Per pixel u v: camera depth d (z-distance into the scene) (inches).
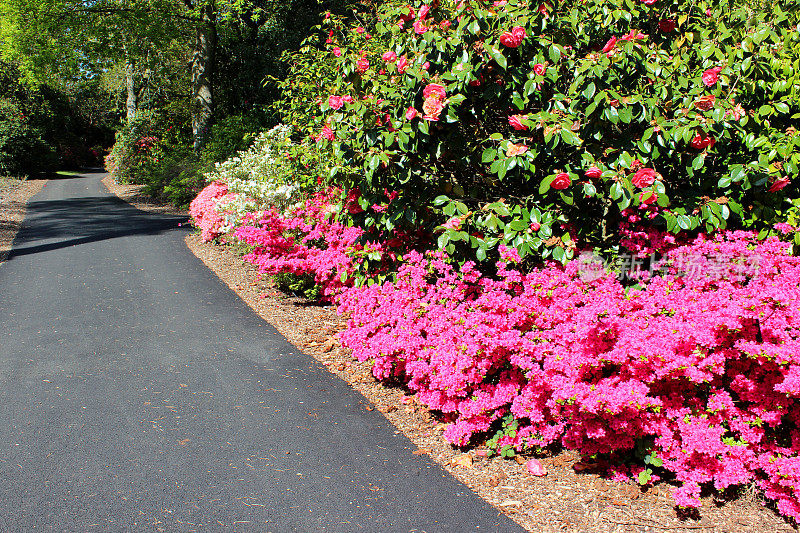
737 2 166.6
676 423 112.4
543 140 137.7
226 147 616.4
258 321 222.5
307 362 181.5
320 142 176.7
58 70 701.9
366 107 150.2
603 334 116.2
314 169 292.4
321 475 118.8
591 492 112.3
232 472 119.0
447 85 143.7
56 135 1396.4
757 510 105.0
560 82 147.3
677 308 120.8
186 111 814.5
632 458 119.1
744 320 109.7
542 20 141.7
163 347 191.6
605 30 156.7
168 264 325.1
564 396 108.3
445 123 150.8
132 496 109.7
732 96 141.7
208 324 217.5
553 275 136.3
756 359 105.9
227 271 308.2
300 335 206.7
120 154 917.2
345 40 308.3
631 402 103.7
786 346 101.0
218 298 254.2
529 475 119.4
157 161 764.6
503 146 133.9
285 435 135.2
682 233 147.5
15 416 141.1
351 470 121.0
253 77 754.8
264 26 724.0
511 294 156.9
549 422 127.6
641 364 108.8
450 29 148.7
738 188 145.4
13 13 642.8
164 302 246.2
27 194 780.6
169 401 151.3
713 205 136.4
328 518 104.5
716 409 106.6
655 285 133.2
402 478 118.4
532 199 150.9
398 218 160.7
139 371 170.9
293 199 306.3
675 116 136.6
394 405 152.6
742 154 143.9
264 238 242.1
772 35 148.3
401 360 150.9
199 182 607.5
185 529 100.3
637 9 155.4
